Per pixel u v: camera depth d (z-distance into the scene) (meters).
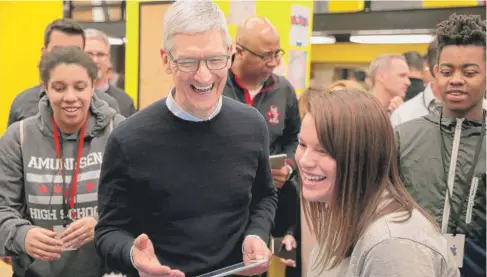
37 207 1.64
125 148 1.33
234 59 2.29
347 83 1.52
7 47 4.37
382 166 0.94
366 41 5.55
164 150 1.34
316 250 1.15
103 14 4.77
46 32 2.40
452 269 0.90
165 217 1.37
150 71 3.57
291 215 2.10
